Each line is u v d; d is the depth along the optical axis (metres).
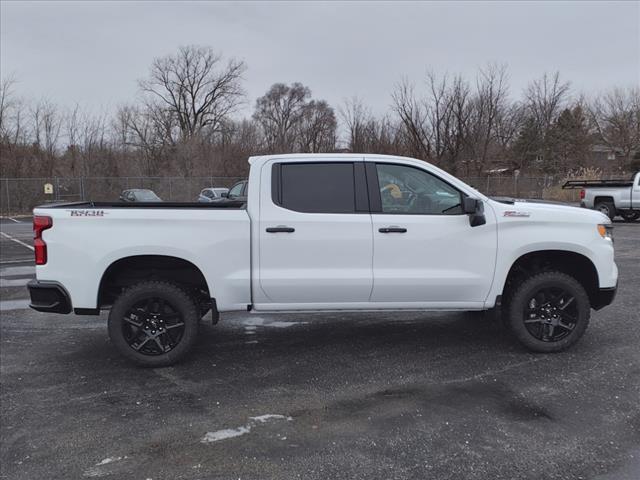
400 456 3.21
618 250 11.91
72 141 40.19
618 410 3.80
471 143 36.22
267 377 4.54
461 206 4.83
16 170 37.31
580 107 54.66
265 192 4.70
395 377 4.50
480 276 4.80
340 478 2.99
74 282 4.58
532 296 4.93
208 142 46.47
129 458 3.24
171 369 4.77
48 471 3.10
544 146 49.47
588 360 4.81
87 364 4.94
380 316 6.49
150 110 52.72
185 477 3.02
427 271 4.76
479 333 5.72
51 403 4.07
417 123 36.12
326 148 62.09
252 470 3.08
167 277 4.93
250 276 4.66
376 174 4.81
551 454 3.22
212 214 4.63
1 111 37.62
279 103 73.94
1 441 3.48
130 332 4.76
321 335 5.75
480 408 3.87
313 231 4.66
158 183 33.44
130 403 4.05
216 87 60.81
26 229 20.86
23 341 5.68
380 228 4.70
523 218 4.82
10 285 8.70
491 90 37.28
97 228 4.56
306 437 3.47
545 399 4.00
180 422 3.71
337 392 4.20
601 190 19.97
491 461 3.14
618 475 2.98
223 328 6.06
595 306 5.17
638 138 57.12
